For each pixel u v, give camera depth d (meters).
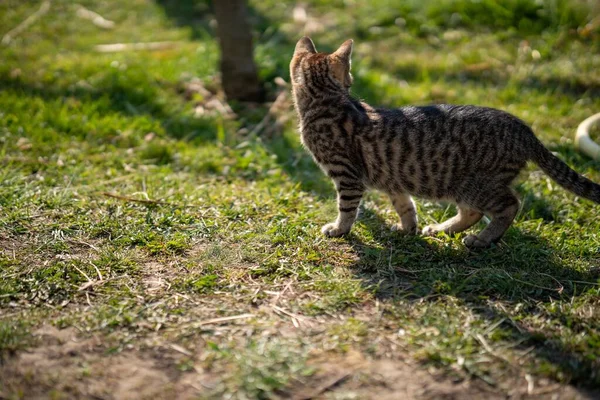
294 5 10.48
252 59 7.54
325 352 3.25
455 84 7.73
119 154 6.16
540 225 4.88
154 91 7.48
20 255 4.24
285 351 3.20
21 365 3.16
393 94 7.42
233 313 3.61
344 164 4.66
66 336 3.39
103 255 4.24
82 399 2.95
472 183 4.44
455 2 9.50
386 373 3.11
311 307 3.66
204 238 4.54
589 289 3.89
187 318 3.55
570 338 3.39
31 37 9.59
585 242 4.52
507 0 9.19
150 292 3.83
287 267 4.13
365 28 9.38
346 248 4.47
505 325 3.52
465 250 4.43
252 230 4.66
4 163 5.74
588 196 4.38
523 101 7.21
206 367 3.15
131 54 8.69
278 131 6.81
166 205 5.04
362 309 3.66
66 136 6.43
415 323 3.50
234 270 4.10
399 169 4.54
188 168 5.97
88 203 5.04
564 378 3.09
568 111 6.93
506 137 4.36
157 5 10.96
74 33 9.84
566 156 5.96
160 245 4.39
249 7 10.51
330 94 4.81
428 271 4.10
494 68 8.05
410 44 8.96
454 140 4.41
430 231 4.82
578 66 7.86
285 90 7.62
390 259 4.24
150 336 3.40
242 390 2.97
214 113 7.16
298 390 2.99
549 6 9.02
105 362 3.20
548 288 3.93
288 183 5.68
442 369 3.14
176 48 9.05
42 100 7.10
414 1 9.73
